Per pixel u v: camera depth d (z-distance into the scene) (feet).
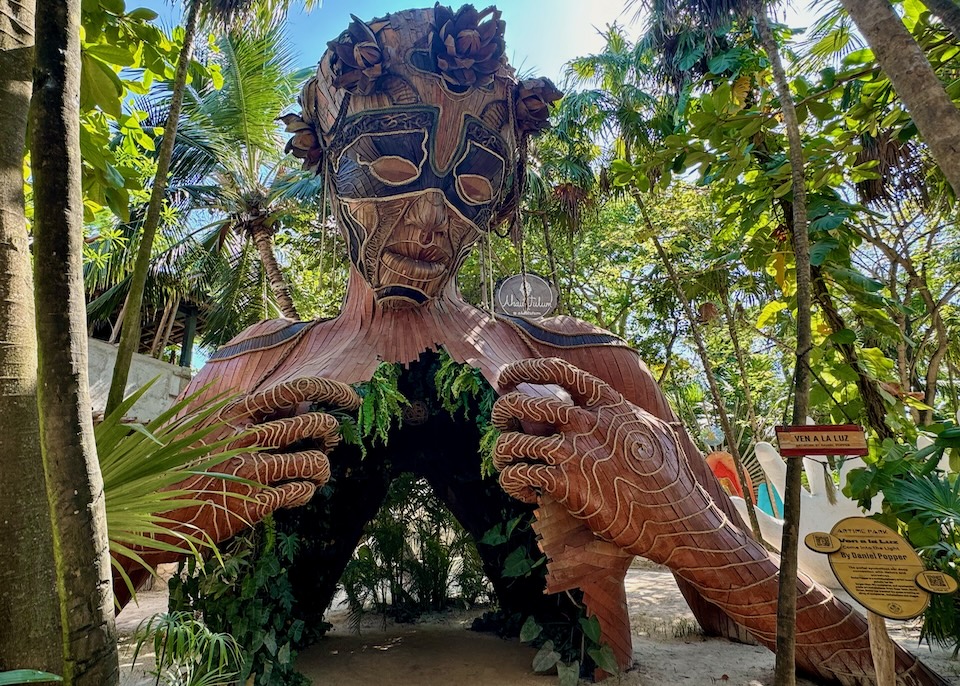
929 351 31.19
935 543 10.53
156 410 32.60
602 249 40.42
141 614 23.15
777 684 8.18
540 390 14.16
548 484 12.09
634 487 12.16
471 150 13.51
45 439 5.07
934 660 15.39
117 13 12.35
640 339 39.68
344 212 14.06
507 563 14.93
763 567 12.51
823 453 8.60
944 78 13.87
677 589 28.14
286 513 15.57
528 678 13.89
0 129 4.97
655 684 13.43
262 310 39.47
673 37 22.15
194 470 7.47
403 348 14.47
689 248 31.35
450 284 15.90
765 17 12.01
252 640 12.64
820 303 15.65
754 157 16.46
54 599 4.76
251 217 34.30
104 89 11.77
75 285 5.45
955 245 29.25
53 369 5.17
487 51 13.14
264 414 12.39
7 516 4.57
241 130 33.22
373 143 13.21
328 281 39.73
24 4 5.34
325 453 12.89
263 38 31.09
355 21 12.80
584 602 13.20
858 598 8.72
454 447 17.80
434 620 20.77
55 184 5.47
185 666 11.26
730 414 50.72
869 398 14.37
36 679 4.28
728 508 14.96
